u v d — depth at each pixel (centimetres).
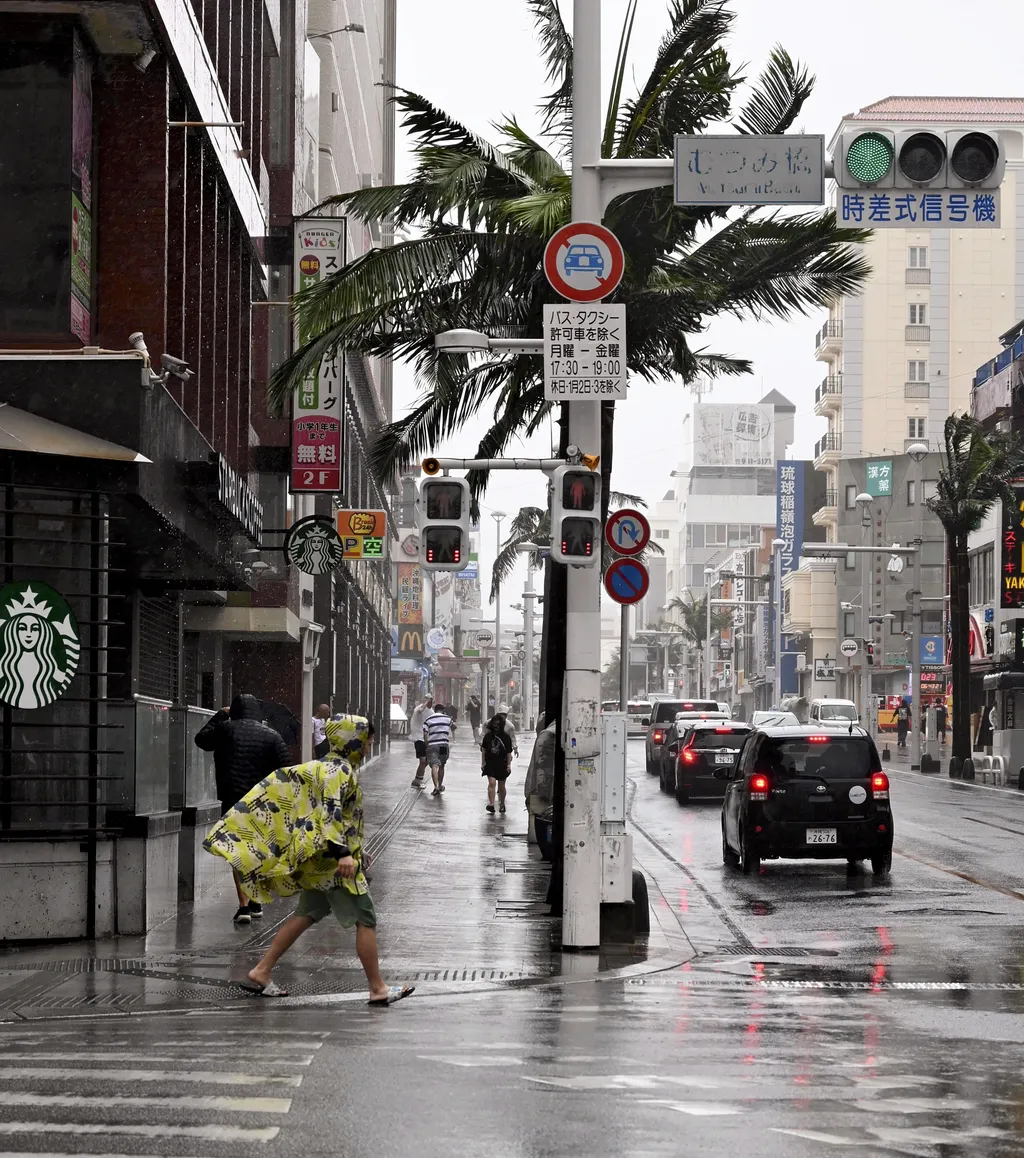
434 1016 1068
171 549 1784
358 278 2034
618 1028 1008
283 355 2923
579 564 1434
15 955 1397
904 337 10756
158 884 1638
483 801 3562
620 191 1476
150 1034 959
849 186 1384
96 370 1484
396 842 2553
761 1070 841
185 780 1828
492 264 2064
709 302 2086
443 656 11500
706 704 4922
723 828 2434
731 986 1273
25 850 1480
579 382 1441
